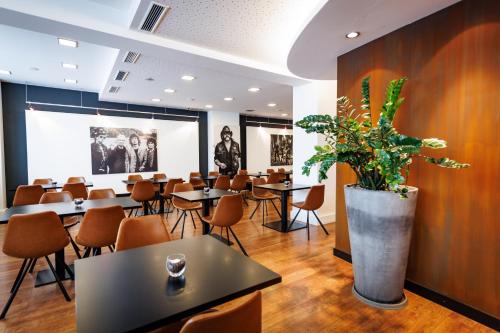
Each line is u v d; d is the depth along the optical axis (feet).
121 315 3.20
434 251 7.50
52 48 12.57
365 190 7.30
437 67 7.23
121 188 23.35
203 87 17.99
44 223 7.53
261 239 13.19
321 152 7.30
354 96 9.61
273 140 34.47
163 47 10.41
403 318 6.83
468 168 6.69
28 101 19.33
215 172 26.37
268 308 7.32
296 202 15.43
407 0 6.54
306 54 9.96
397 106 7.00
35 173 19.67
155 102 23.38
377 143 6.28
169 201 21.06
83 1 8.70
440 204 7.32
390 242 7.06
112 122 22.86
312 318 6.88
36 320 6.85
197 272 4.39
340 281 8.82
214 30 9.86
